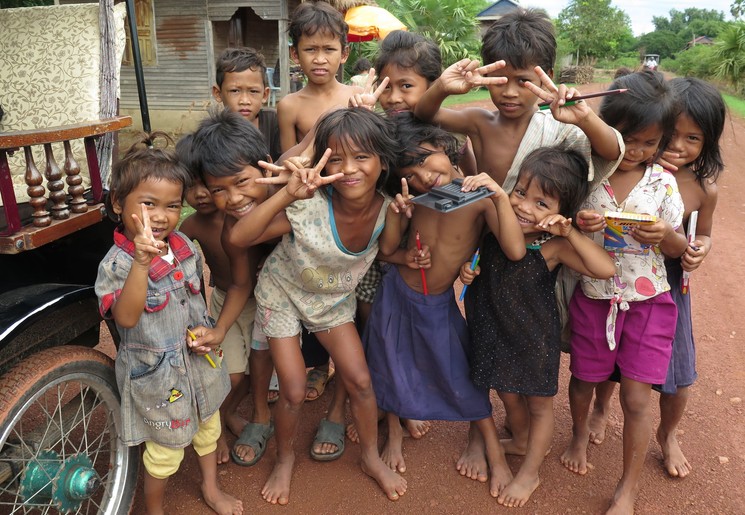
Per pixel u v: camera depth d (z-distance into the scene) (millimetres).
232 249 2258
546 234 2287
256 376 2664
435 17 18312
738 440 2896
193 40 11023
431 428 2971
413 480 2592
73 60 3131
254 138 2203
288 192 1977
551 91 2021
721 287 5059
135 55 2996
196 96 11258
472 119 2590
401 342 2572
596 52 43750
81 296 2168
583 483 2578
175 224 2047
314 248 2209
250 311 2682
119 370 2098
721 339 4051
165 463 2152
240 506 2389
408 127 2252
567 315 2566
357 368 2416
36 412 2967
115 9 3199
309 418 3023
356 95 2336
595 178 2256
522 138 2455
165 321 2045
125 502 2270
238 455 2666
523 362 2354
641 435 2322
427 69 2646
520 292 2289
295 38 2910
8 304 2016
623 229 2086
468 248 2404
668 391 2396
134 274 1824
